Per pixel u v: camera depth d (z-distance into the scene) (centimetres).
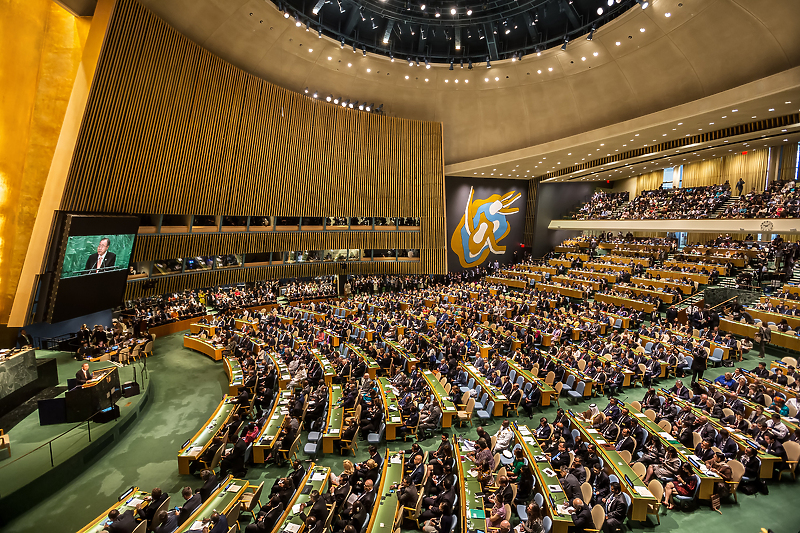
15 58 1216
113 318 1703
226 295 2195
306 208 2241
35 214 1282
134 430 1054
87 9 1316
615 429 910
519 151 2331
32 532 707
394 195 2553
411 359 1386
